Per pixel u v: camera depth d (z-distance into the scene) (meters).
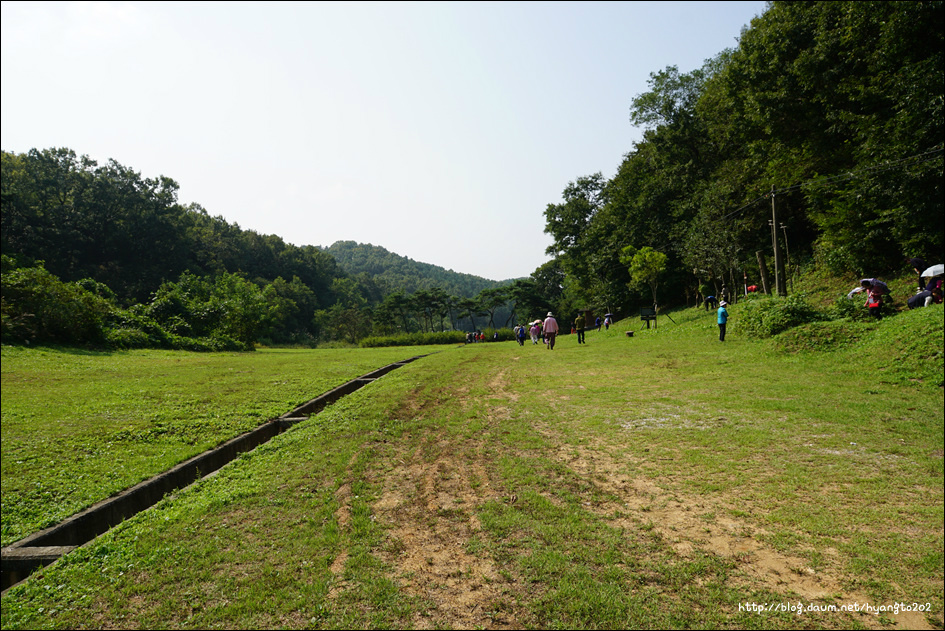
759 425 6.91
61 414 8.52
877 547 3.62
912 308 13.09
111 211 62.72
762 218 27.11
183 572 3.56
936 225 15.09
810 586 3.20
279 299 72.44
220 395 10.52
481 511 4.48
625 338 24.80
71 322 19.81
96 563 3.76
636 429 7.11
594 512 4.39
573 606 3.01
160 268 67.44
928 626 2.78
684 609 2.97
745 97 23.22
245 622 2.96
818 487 4.73
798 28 20.38
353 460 6.14
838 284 19.39
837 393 8.55
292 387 11.76
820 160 20.70
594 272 44.84
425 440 7.05
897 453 5.58
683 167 36.28
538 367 15.24
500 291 85.38
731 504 4.45
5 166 57.22
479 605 3.06
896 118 15.62
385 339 53.03
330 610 3.04
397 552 3.77
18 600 3.29
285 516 4.51
